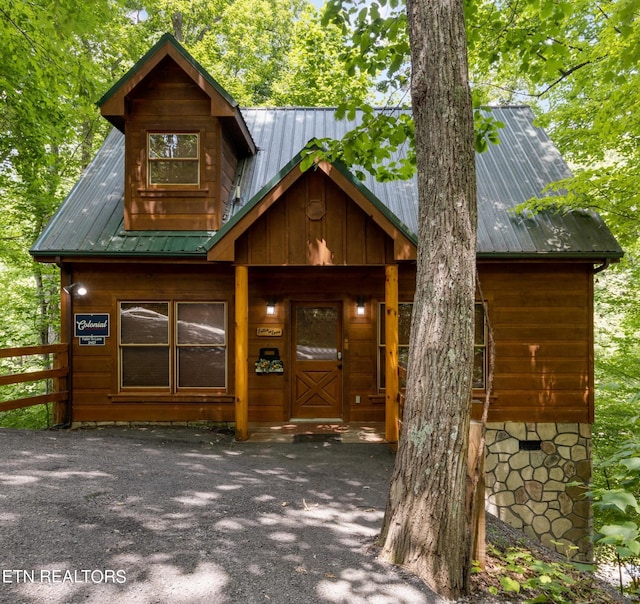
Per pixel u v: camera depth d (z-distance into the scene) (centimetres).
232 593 278
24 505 371
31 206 1218
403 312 852
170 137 841
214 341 832
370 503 471
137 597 266
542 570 314
